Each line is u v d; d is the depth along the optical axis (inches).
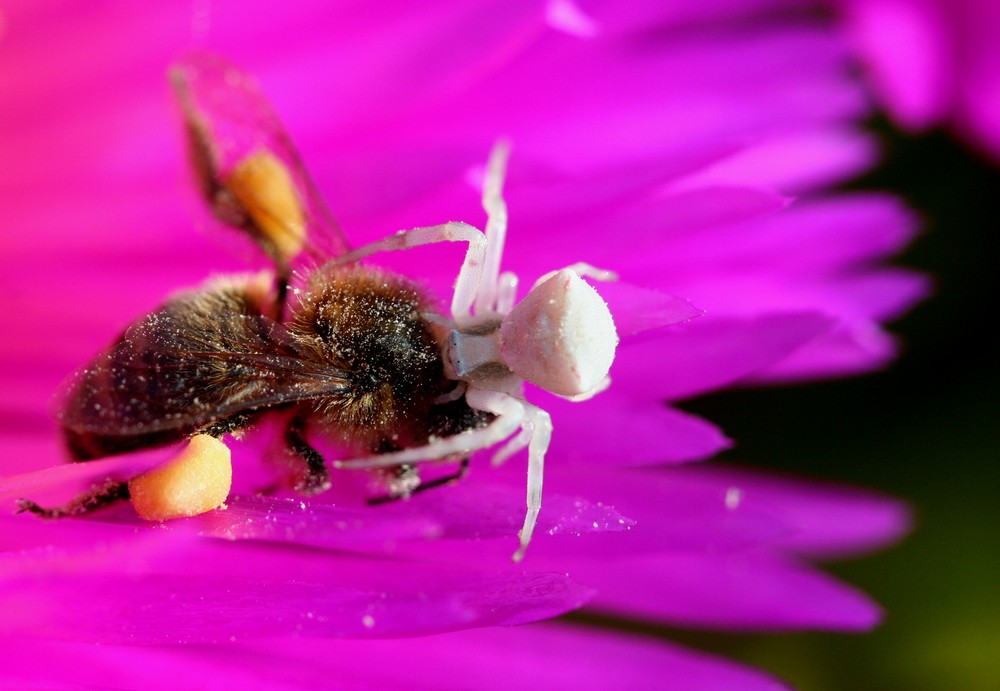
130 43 4.4
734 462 4.9
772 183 4.4
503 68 4.2
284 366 3.5
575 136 4.2
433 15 4.2
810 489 4.6
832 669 4.7
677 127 4.3
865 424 4.9
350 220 4.1
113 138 4.4
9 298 4.3
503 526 3.5
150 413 3.4
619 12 4.4
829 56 4.5
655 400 3.8
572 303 3.3
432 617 3.3
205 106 3.8
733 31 4.5
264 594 3.3
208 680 3.5
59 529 3.4
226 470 3.4
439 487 3.6
